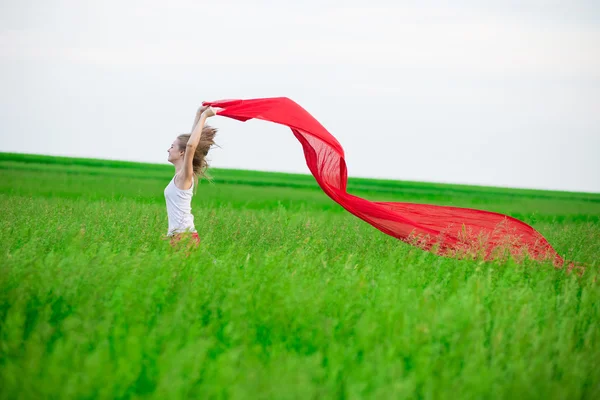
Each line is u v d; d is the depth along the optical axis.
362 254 9.69
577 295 7.99
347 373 4.80
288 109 10.36
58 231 9.27
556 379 5.25
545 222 20.50
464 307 6.04
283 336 5.70
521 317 5.91
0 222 10.00
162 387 4.29
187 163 9.10
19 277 6.38
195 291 6.21
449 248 10.24
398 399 4.40
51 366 4.43
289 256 7.85
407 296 6.41
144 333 5.41
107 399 4.33
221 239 10.09
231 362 4.74
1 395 4.46
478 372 4.86
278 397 4.34
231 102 9.97
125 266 6.96
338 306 6.17
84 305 5.90
